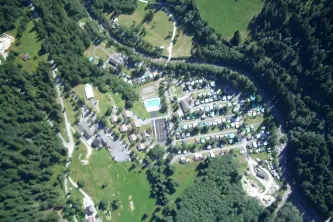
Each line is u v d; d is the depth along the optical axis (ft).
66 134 517.55
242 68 534.37
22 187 466.70
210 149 513.86
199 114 522.47
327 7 470.80
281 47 503.61
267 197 492.54
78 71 527.81
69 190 497.87
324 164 464.24
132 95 531.91
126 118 523.29
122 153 513.45
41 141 490.08
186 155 512.63
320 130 486.38
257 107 523.70
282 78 500.74
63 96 529.45
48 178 485.97
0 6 528.22
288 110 501.97
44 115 510.17
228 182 487.61
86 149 514.27
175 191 497.87
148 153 509.35
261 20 522.47
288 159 505.25
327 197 458.91
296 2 492.54
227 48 526.98
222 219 466.70
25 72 505.66
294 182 492.54
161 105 529.45
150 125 524.52
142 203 498.28
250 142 514.27
